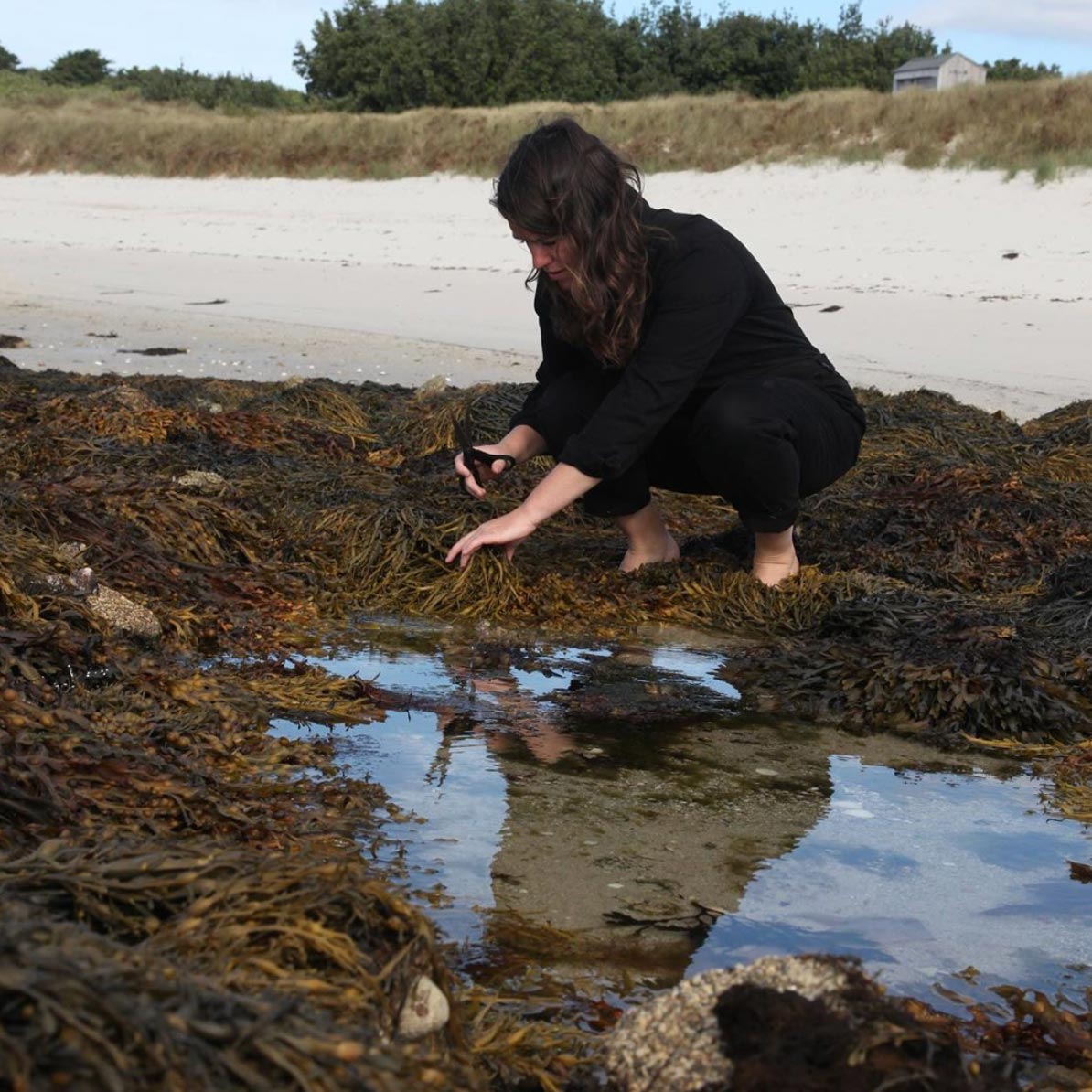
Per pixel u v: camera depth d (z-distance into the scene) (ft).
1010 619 13.34
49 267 63.05
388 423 24.80
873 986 5.87
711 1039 5.65
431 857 8.59
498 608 14.79
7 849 7.51
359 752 10.46
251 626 13.38
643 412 12.92
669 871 8.61
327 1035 4.84
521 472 19.77
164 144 100.63
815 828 9.43
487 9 125.29
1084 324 43.09
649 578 15.55
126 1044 4.49
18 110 113.50
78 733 8.81
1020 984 7.32
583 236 12.28
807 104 78.95
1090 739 11.47
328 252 69.56
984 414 25.95
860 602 13.85
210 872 6.32
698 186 75.15
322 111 125.29
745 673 13.00
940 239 61.00
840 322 43.91
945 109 73.51
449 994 6.18
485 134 91.76
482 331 42.83
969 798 10.12
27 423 21.94
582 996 7.00
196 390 27.07
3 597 11.25
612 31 136.15
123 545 14.37
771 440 14.07
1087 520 17.95
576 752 10.73
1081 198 63.31
